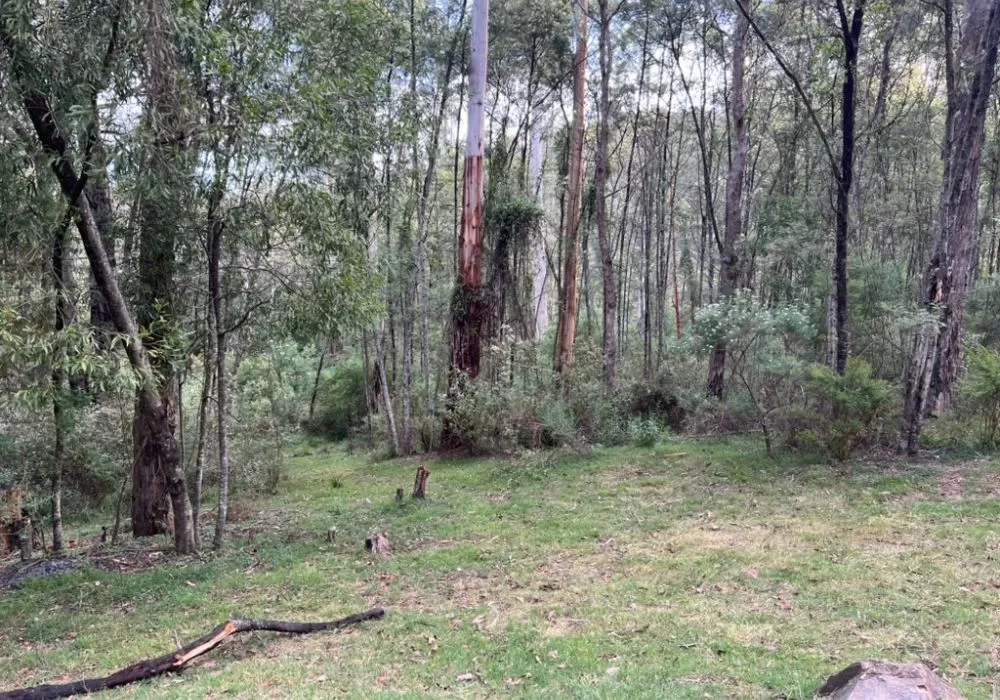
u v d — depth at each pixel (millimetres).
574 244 14578
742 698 3639
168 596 6203
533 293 19906
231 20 6418
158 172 5645
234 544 7762
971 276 15625
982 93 8828
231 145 6293
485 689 4016
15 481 8578
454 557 6824
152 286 7277
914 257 19344
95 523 9969
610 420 12602
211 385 8305
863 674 3275
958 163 8945
